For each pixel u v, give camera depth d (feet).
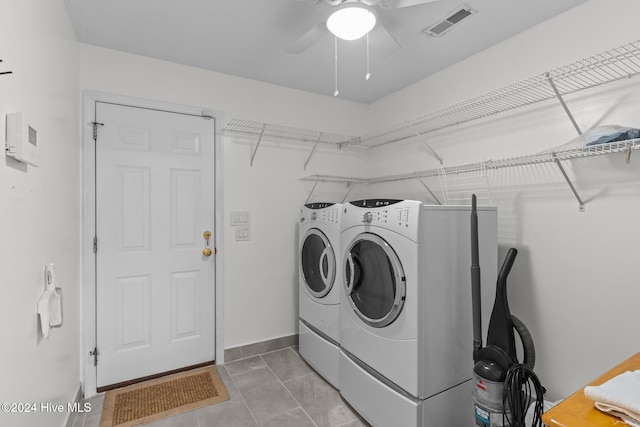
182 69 7.88
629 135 4.31
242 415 6.13
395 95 9.62
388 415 5.32
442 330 5.17
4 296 3.12
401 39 6.64
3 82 3.14
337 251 6.91
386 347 5.41
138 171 7.38
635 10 4.89
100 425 5.81
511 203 6.60
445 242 5.25
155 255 7.55
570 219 5.69
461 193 7.69
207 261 8.16
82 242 6.76
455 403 5.32
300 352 8.54
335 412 6.24
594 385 3.11
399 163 9.57
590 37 5.37
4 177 3.14
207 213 8.17
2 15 3.14
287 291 9.28
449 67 7.90
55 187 4.93
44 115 4.42
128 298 7.27
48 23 4.63
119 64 7.19
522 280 6.37
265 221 8.97
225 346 8.37
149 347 7.48
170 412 6.21
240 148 8.64
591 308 5.40
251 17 5.98
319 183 9.89
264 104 8.92
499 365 4.58
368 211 5.89
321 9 5.75
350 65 7.92
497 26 6.19
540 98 6.06
